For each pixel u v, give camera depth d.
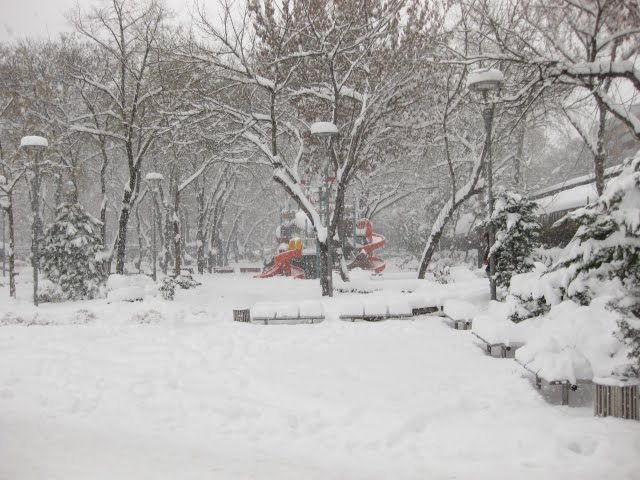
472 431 7.34
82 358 11.68
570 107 15.91
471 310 15.62
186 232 64.81
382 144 28.73
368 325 15.95
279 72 25.16
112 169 49.06
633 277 9.00
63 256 26.73
